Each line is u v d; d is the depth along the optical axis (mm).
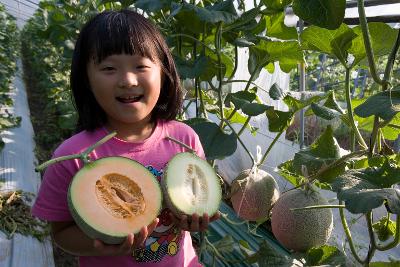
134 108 1021
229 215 2486
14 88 4879
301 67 2250
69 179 1054
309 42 1528
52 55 5645
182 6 1582
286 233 1585
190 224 978
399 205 1065
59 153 1067
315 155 1550
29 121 4121
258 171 1812
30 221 2293
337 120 2551
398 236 1297
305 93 1763
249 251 1896
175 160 994
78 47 1067
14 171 2830
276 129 1772
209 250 2008
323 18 1238
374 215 2367
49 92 4891
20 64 6441
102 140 944
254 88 2023
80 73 1088
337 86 4379
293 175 1766
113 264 1114
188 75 1662
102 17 1047
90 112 1111
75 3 3307
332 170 1465
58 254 2402
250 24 1759
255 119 2947
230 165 2979
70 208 884
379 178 1198
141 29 1036
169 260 1146
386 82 1220
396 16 1992
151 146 1137
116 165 931
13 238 2090
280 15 1812
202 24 1773
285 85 2934
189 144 1210
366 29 1213
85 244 1052
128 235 874
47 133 4117
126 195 930
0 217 2213
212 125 1688
